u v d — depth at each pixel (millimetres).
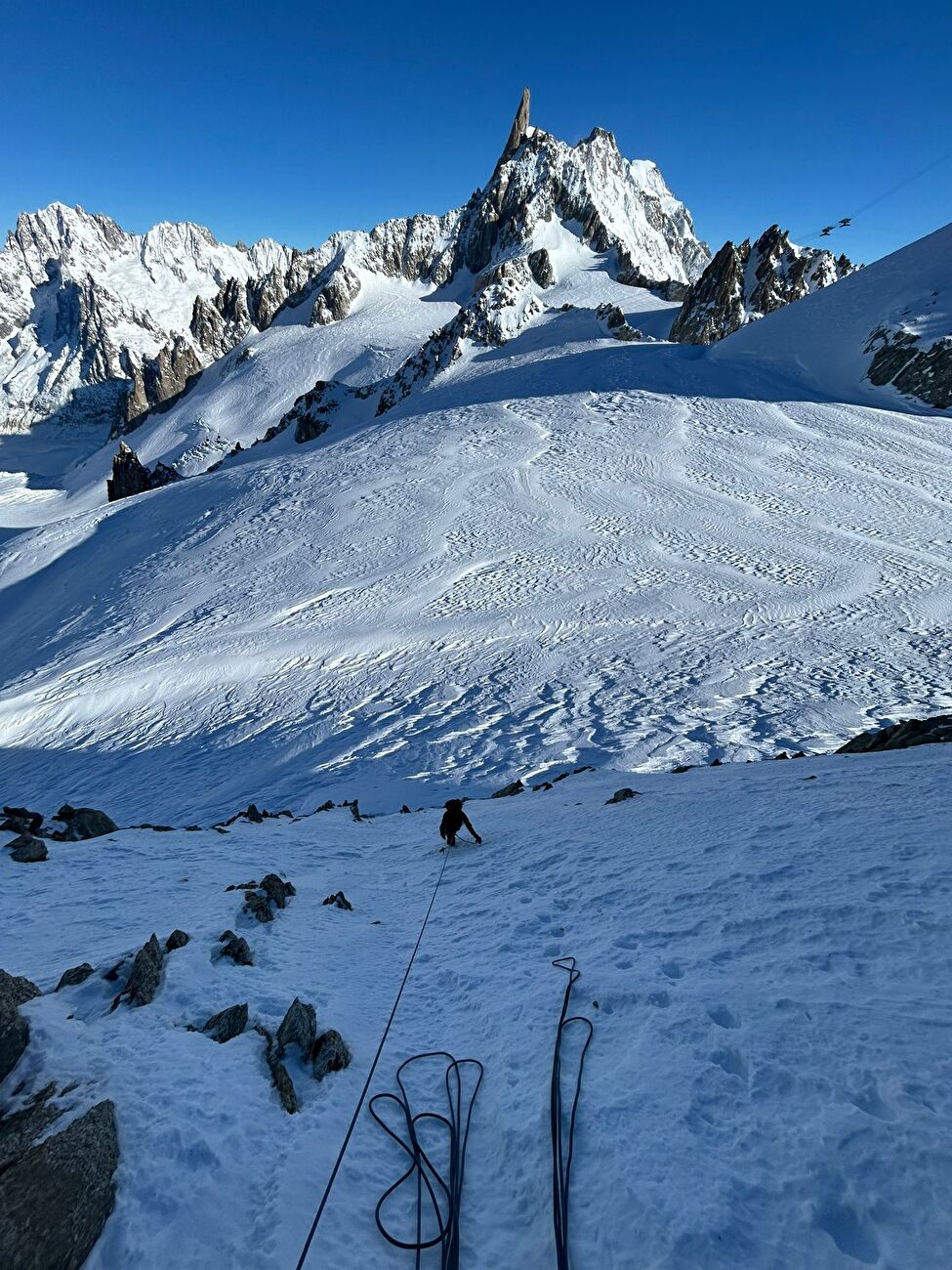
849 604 28609
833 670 22734
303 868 9273
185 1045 4074
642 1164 2996
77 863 8633
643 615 28844
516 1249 2822
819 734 18125
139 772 21438
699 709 20594
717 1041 3727
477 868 8461
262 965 5602
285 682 26625
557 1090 3574
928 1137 2809
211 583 38344
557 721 20859
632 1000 4379
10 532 130625
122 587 41625
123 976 4879
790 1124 3051
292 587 35750
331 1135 3529
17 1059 3855
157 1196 2967
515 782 16359
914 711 19250
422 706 23234
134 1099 3520
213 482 63406
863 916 4742
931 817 6332
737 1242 2545
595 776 14734
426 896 7805
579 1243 2713
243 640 30500
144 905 6969
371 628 30094
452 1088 3963
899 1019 3590
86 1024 4266
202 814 17938
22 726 26453
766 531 37312
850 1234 2520
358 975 5609
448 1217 3020
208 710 25344
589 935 5617
